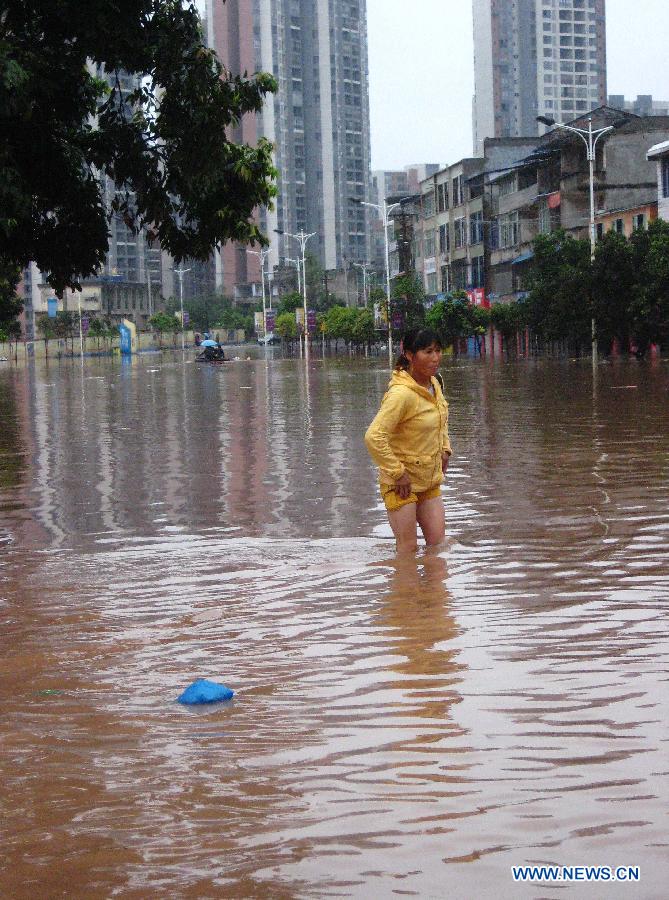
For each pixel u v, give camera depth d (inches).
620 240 2031.3
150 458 633.6
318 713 181.0
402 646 219.6
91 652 227.0
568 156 2731.3
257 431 788.6
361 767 156.3
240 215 560.7
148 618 255.1
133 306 6722.4
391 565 305.9
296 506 427.2
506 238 3267.7
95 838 137.8
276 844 133.6
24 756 167.3
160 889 124.3
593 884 120.7
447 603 256.1
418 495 334.0
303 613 253.0
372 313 3698.3
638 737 163.2
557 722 171.0
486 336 3157.0
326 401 1135.0
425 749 161.9
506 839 131.8
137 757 164.9
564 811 138.6
